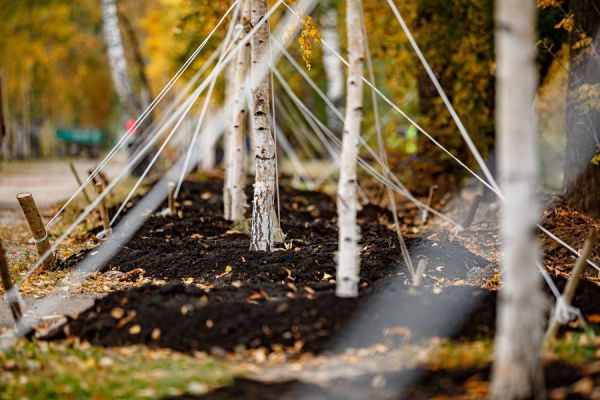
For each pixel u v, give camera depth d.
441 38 17.80
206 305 6.88
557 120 18.56
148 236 12.05
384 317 6.57
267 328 6.53
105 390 5.52
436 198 17.33
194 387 5.44
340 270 7.07
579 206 12.95
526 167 4.84
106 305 7.16
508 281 4.96
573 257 10.57
